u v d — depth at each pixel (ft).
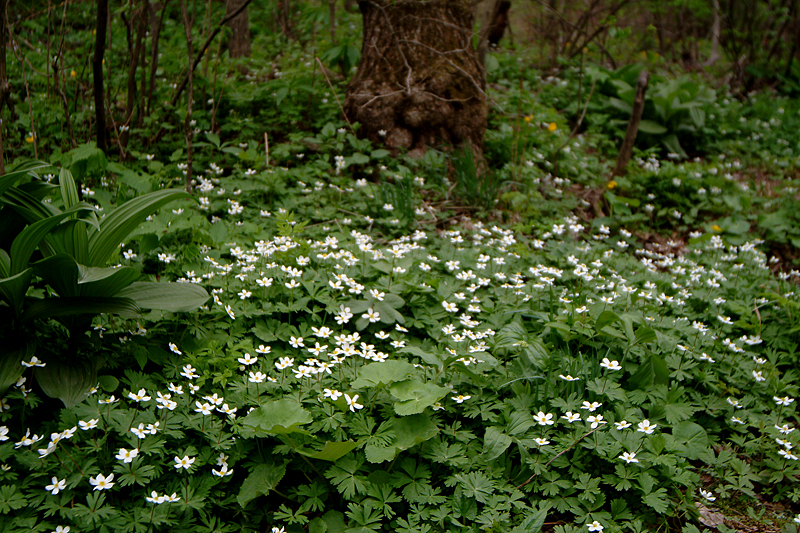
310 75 23.72
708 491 9.37
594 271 14.28
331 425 8.57
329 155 19.40
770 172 25.62
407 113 20.39
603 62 38.52
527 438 8.93
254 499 8.20
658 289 14.23
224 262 12.34
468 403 9.53
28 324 9.33
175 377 9.26
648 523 8.50
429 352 10.76
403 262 13.02
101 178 14.99
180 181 16.93
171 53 24.67
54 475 7.54
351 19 38.65
